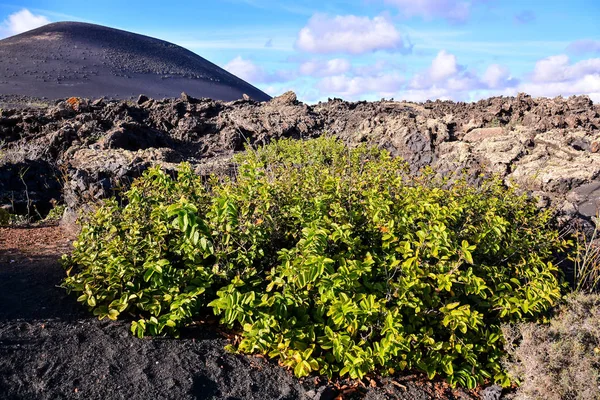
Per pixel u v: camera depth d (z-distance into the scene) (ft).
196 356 12.28
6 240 20.89
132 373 11.25
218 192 16.46
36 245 20.20
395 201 17.26
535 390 11.76
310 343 12.87
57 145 54.44
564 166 33.47
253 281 13.29
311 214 14.56
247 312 11.94
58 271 16.60
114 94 239.71
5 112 64.95
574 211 26.55
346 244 14.51
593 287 16.34
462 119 51.67
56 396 10.19
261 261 14.48
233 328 14.05
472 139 45.14
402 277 12.86
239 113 77.46
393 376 13.08
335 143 48.08
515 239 16.26
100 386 10.67
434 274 12.91
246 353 12.91
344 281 11.88
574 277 17.54
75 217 23.94
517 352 12.53
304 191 17.07
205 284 13.16
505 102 59.31
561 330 12.37
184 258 14.06
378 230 14.62
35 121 61.41
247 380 11.76
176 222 12.27
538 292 13.38
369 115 71.92
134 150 58.08
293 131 71.10
